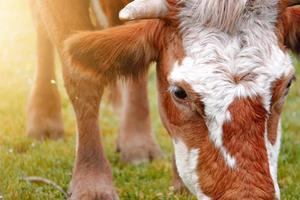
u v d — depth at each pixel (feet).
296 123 33.19
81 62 19.31
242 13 17.85
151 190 24.54
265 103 17.40
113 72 19.81
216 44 17.84
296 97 38.11
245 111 17.21
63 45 21.01
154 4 18.62
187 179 18.67
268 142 17.66
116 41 19.31
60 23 22.54
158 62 19.70
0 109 33.91
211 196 17.62
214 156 17.52
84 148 23.11
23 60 42.78
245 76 17.49
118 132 29.50
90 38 19.12
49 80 30.71
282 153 29.07
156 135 31.89
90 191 22.68
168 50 19.04
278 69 17.70
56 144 29.63
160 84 19.70
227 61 17.62
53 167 26.76
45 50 30.40
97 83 20.88
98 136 23.22
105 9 23.26
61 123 30.99
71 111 35.09
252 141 17.13
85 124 22.98
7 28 49.39
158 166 27.76
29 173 25.95
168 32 19.02
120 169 27.68
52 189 24.30
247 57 17.67
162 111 19.84
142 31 19.45
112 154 29.19
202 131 18.02
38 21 29.60
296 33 19.75
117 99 33.32
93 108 22.86
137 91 28.35
